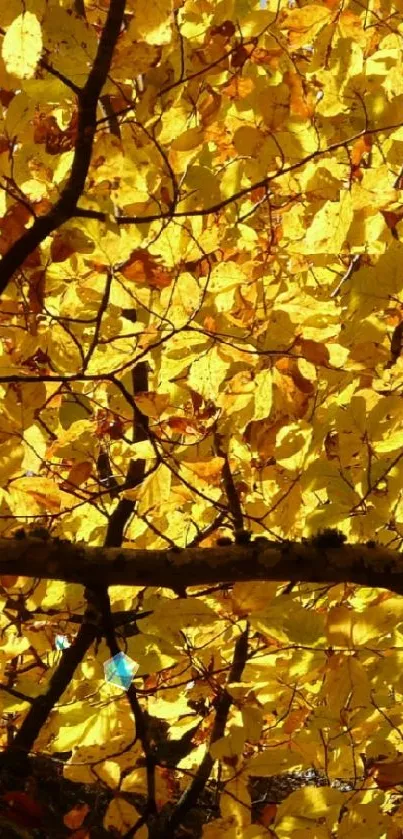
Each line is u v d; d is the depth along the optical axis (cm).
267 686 251
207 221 248
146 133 224
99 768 243
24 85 218
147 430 240
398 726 257
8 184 227
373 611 221
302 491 237
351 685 229
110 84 225
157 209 231
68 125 248
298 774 351
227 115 248
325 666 234
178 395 259
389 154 260
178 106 228
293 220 250
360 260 263
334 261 259
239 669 259
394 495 235
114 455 265
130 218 222
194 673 264
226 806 233
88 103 216
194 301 235
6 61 206
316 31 241
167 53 229
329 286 268
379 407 231
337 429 233
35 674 284
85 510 269
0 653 265
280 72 252
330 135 250
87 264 231
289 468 244
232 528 259
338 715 251
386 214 236
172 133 230
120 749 248
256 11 239
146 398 235
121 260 224
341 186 246
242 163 242
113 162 227
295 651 234
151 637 242
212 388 245
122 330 244
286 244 258
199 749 270
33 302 230
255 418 245
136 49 216
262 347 246
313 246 230
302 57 268
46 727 257
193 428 253
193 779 275
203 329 238
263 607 220
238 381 245
